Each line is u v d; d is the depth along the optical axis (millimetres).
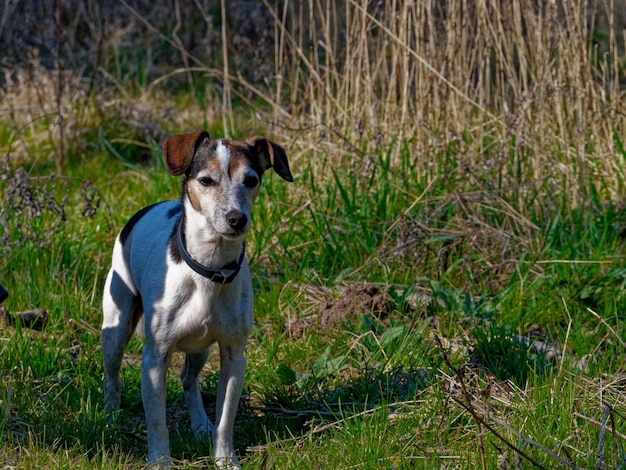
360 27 9422
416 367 6551
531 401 5762
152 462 5363
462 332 6953
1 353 6590
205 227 5250
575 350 6883
